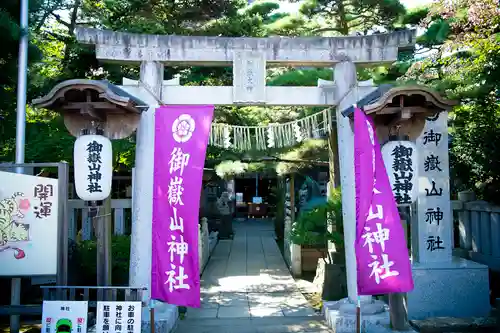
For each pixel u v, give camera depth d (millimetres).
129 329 6148
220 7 13453
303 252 13578
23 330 7676
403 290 6574
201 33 13406
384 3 12383
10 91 10383
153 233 6703
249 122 13344
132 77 13031
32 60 9719
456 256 9336
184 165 6770
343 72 8492
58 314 6230
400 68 12266
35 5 11438
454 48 9023
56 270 7008
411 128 7250
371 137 6797
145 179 8242
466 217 10305
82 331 6195
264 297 10930
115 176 12812
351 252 8352
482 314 8133
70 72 12352
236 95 8328
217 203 20531
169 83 8414
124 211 11891
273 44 8422
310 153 12914
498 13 8227
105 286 7176
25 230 7000
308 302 10508
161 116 6957
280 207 19625
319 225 10234
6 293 8742
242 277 13078
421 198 8430
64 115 7105
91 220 10953
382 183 6707
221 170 13242
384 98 6492
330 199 10125
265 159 13461
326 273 10766
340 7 12828
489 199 9547
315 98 8461
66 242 7152
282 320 8961
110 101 6641
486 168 9477
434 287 8156
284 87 8438
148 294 8141
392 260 6598
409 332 7168
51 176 11992
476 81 8930
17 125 8750
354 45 8492
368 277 6609
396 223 6652
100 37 8281
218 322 8875
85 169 6867
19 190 7027
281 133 9648
